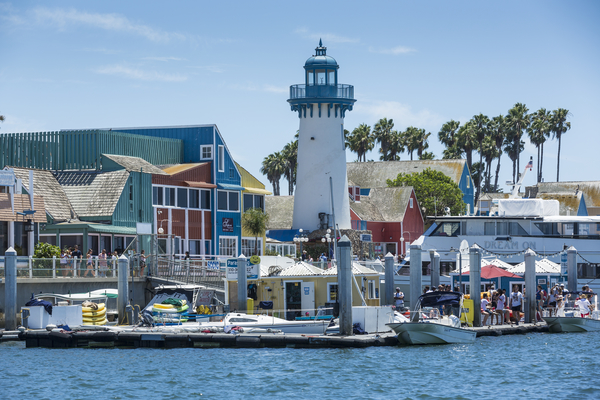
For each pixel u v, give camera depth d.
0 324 78.81
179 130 127.06
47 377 59.69
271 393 55.22
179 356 68.25
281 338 72.00
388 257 92.19
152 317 77.31
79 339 73.00
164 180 114.31
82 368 63.06
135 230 105.19
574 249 93.56
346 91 140.62
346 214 140.62
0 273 79.50
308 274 85.69
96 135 113.25
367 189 178.88
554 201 107.00
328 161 139.50
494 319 87.06
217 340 72.38
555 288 90.88
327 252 134.62
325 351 70.31
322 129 139.75
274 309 84.81
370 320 76.06
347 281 73.62
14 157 114.75
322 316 79.88
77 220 105.25
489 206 124.62
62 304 83.50
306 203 140.00
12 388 56.22
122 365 64.25
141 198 109.88
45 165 115.69
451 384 57.59
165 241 113.44
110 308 88.50
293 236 140.50
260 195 135.25
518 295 87.25
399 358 67.06
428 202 182.00
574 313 86.19
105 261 90.50
